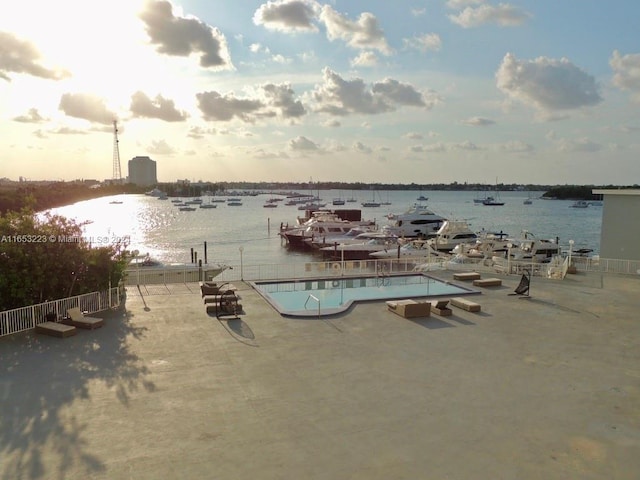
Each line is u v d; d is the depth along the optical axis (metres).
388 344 13.91
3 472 7.32
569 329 15.52
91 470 7.43
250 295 20.11
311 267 27.12
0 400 9.92
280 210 181.50
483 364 12.29
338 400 10.08
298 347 13.59
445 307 17.25
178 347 13.49
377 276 24.66
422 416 9.36
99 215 159.75
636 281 23.59
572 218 139.88
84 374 11.42
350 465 7.60
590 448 8.20
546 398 10.23
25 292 15.94
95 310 17.36
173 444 8.23
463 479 7.25
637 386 10.93
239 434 8.59
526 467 7.59
